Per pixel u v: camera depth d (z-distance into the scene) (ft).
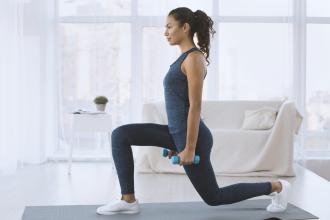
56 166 20.97
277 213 12.32
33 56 21.85
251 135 18.95
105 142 22.70
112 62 22.75
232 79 23.08
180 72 11.07
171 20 11.15
